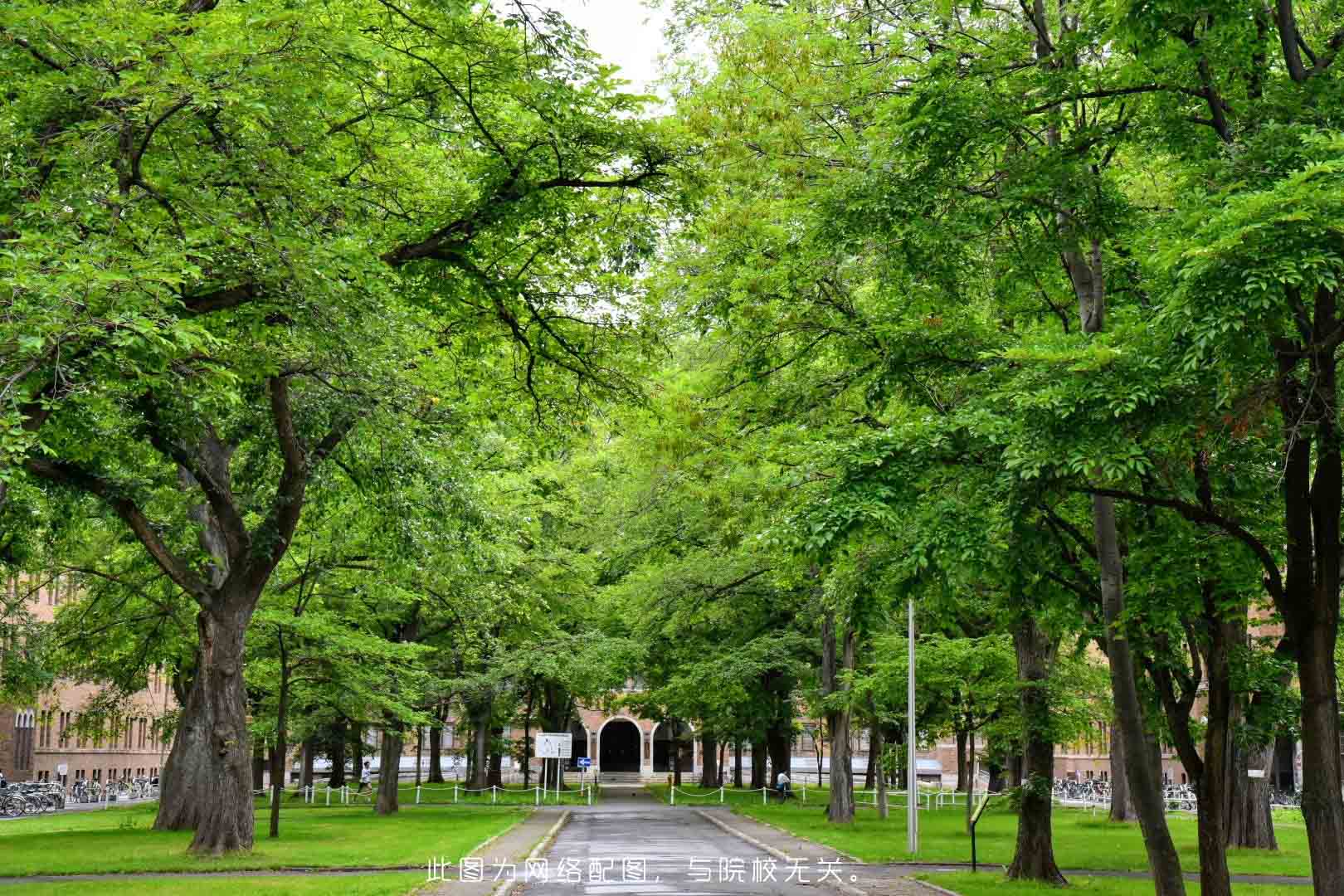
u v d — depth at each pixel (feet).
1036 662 76.28
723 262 67.72
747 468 72.23
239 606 83.30
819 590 121.60
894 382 56.80
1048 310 60.03
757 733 172.86
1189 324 34.01
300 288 45.50
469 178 54.34
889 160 53.78
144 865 75.20
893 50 62.49
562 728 205.46
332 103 50.60
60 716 235.81
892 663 95.04
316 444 80.69
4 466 34.81
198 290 46.96
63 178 42.09
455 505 86.38
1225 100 43.73
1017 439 39.24
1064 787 214.48
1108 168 54.34
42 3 38.27
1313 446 46.50
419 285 55.62
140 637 117.80
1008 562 51.88
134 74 38.27
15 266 33.58
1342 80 40.37
